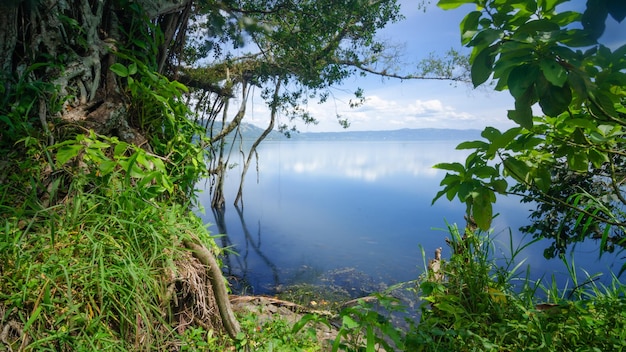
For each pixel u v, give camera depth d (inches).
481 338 76.0
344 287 280.7
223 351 102.3
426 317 91.9
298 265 334.0
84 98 116.9
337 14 323.6
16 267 73.7
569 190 142.8
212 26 215.3
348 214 595.2
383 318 72.4
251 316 131.1
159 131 129.7
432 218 569.6
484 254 98.1
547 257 178.1
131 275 80.0
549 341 72.9
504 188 61.7
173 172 125.5
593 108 50.5
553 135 67.6
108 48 120.9
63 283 77.4
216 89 322.3
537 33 40.4
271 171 1552.7
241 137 561.6
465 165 65.6
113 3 131.6
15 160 98.2
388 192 944.9
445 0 46.1
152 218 97.1
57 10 112.8
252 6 286.2
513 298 91.9
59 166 96.7
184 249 100.3
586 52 38.1
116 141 94.7
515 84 40.5
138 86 123.0
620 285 83.4
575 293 90.5
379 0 352.8
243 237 441.7
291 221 532.1
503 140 57.0
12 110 100.0
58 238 84.3
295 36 325.4
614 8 33.0
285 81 390.6
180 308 99.3
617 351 71.7
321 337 136.6
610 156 69.7
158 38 139.4
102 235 87.7
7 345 68.2
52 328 73.1
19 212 85.4
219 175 553.6
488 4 46.1
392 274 312.7
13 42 104.2
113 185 97.9
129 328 82.4
